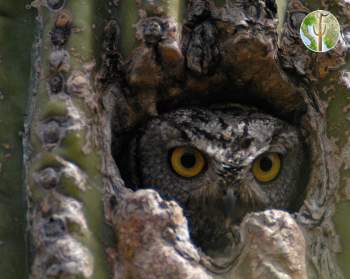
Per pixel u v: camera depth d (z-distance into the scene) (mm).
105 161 2789
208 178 2836
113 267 2777
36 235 2777
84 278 2768
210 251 2832
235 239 2832
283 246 2791
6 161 2795
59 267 2768
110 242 2779
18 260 2785
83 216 2777
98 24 2799
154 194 2781
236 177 2834
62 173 2779
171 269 2771
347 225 2814
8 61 2805
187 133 2830
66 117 2785
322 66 2820
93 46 2797
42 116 2789
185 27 2805
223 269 2791
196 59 2807
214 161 2832
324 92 2824
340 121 2822
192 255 2777
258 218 2797
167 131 2830
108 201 2783
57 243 2771
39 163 2783
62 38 2795
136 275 2773
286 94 2826
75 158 2781
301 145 2836
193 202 2840
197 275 2773
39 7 2811
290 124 2838
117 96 2805
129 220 2777
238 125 2834
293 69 2820
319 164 2824
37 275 2773
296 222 2814
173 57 2797
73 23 2795
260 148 2834
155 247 2773
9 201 2791
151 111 2814
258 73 2818
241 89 2830
